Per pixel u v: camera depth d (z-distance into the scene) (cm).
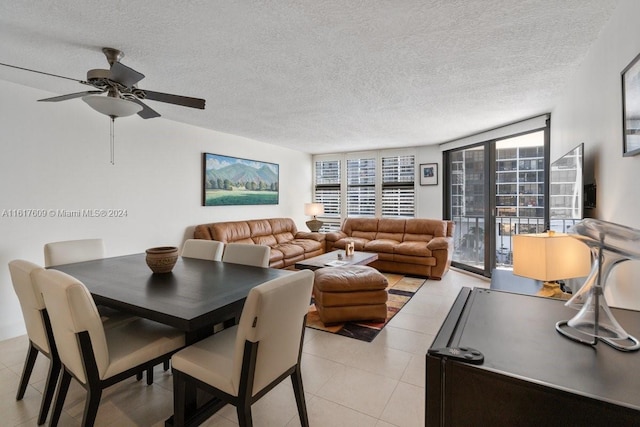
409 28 189
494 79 270
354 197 674
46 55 222
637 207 149
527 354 83
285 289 140
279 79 267
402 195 621
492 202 463
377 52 219
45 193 291
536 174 419
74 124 311
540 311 114
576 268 197
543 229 399
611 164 181
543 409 69
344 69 247
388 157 634
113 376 149
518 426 72
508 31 193
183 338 176
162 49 214
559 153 319
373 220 600
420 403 184
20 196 276
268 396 192
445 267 465
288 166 636
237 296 163
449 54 223
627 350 84
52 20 179
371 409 179
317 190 709
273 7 167
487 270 468
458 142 522
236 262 253
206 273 213
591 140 215
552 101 327
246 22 182
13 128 271
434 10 171
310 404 184
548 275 196
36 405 182
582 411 65
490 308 118
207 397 175
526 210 430
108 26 186
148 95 212
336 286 295
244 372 131
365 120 406
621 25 165
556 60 234
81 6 165
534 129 389
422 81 273
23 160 277
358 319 301
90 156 324
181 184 422
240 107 348
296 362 159
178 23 183
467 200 518
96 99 184
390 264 504
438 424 79
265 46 210
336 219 691
